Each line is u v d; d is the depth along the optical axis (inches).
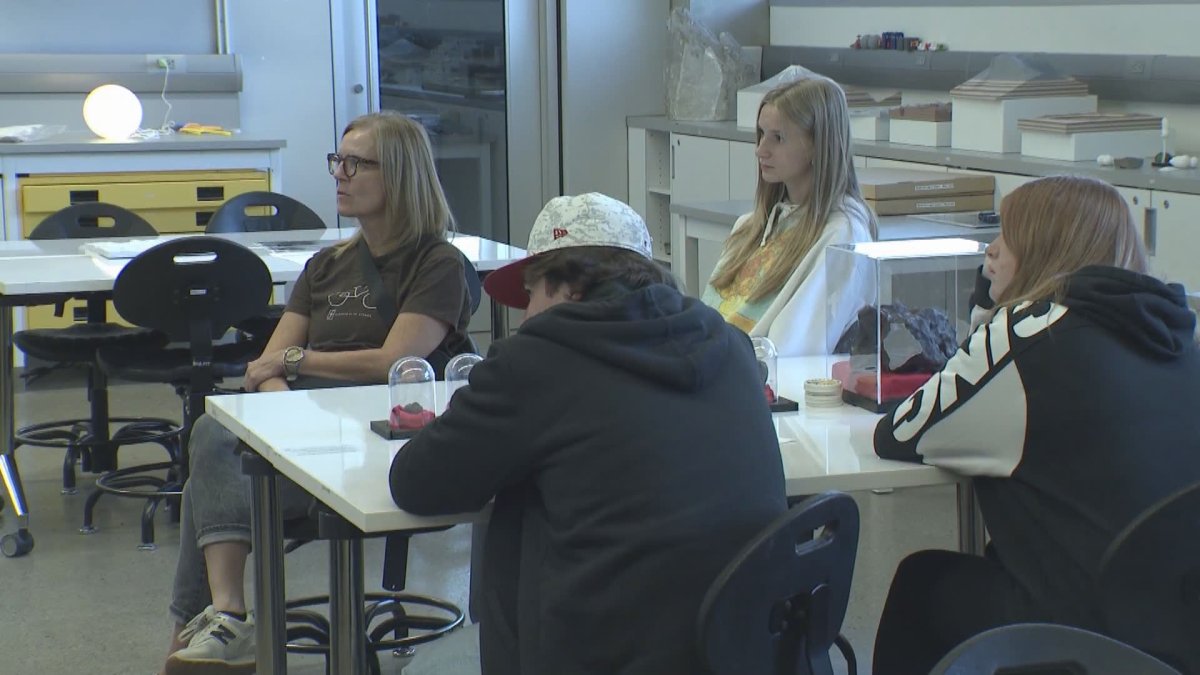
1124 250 100.2
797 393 126.9
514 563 90.4
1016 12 264.7
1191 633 89.0
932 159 243.0
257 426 115.6
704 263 220.8
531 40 336.2
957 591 104.1
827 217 148.4
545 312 88.1
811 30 328.2
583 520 84.8
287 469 104.9
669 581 83.2
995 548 106.2
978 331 100.5
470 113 335.6
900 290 119.7
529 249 94.7
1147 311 96.4
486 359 89.0
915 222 209.2
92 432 212.4
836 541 85.7
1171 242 198.2
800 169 149.0
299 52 322.0
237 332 241.3
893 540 192.9
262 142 290.2
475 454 87.0
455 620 149.0
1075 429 95.0
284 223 243.8
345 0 323.3
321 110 325.7
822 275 146.6
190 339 185.9
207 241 181.2
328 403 124.6
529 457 86.4
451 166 335.9
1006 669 59.0
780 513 87.4
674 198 325.4
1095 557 94.4
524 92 338.0
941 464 101.2
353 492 95.9
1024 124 229.1
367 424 116.3
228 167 289.7
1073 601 95.5
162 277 180.7
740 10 340.8
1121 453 94.6
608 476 84.4
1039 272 100.8
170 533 199.5
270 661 117.9
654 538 83.2
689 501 84.4
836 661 151.5
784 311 147.1
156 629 165.6
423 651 104.7
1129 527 87.3
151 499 195.9
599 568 83.7
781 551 81.0
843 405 122.4
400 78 329.7
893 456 103.3
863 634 159.6
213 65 313.6
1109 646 60.4
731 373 90.0
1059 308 97.3
